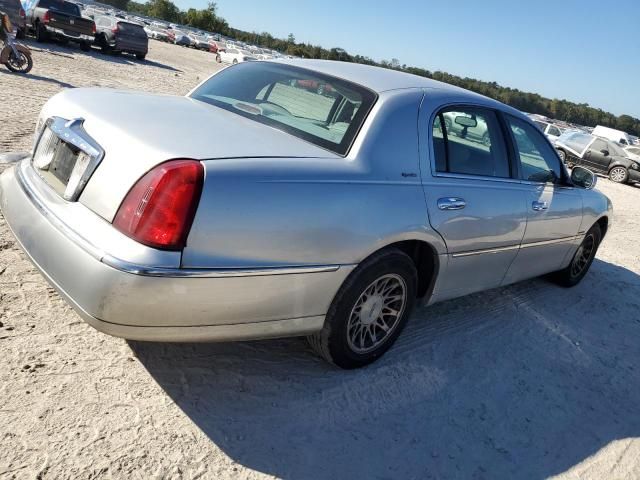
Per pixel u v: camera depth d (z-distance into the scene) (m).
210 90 3.69
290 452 2.56
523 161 4.12
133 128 2.56
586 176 4.80
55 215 2.51
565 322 4.68
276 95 3.39
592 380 3.81
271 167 2.53
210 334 2.54
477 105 3.71
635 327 4.93
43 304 3.26
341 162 2.83
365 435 2.77
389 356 3.50
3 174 3.18
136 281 2.23
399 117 3.10
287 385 3.02
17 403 2.48
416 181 3.09
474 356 3.76
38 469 2.18
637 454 3.09
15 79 11.46
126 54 26.25
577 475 2.82
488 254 3.76
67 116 2.84
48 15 20.48
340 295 2.89
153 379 2.84
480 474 2.68
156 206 2.27
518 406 3.30
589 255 5.52
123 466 2.29
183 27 105.88
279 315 2.69
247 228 2.42
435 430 2.92
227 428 2.62
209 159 2.40
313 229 2.61
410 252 3.34
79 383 2.69
